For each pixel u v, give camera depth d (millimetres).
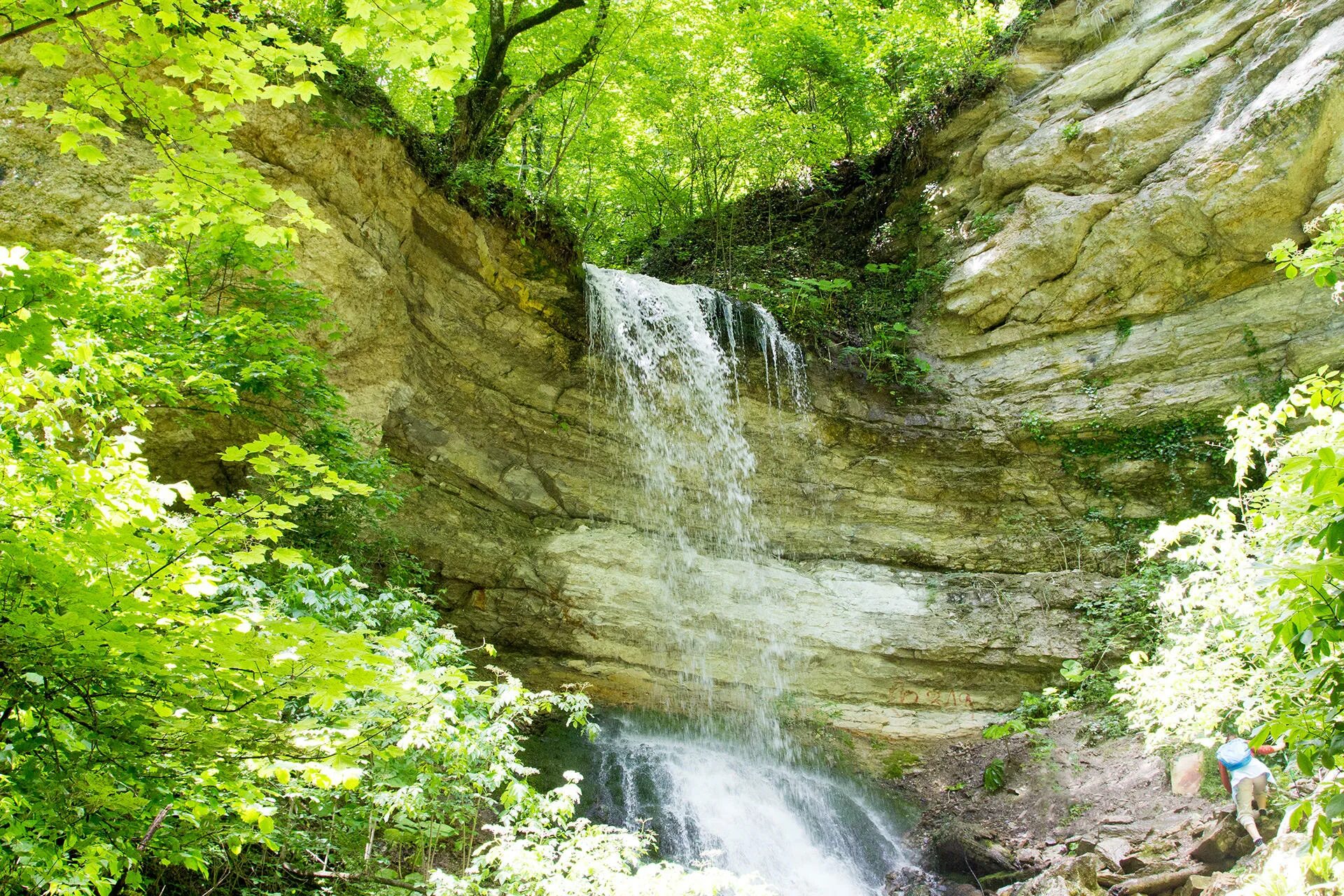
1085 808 10117
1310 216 13195
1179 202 13953
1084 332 14852
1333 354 12961
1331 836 3779
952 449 14703
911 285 16547
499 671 6648
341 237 10727
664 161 19609
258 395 8672
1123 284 14555
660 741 11938
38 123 9344
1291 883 5105
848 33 19922
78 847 3750
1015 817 10570
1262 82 14055
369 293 10938
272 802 4426
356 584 6547
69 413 6613
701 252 19719
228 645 3322
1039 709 12250
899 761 12148
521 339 13219
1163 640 11711
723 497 14164
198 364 6863
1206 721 7234
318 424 8656
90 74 4797
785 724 12508
